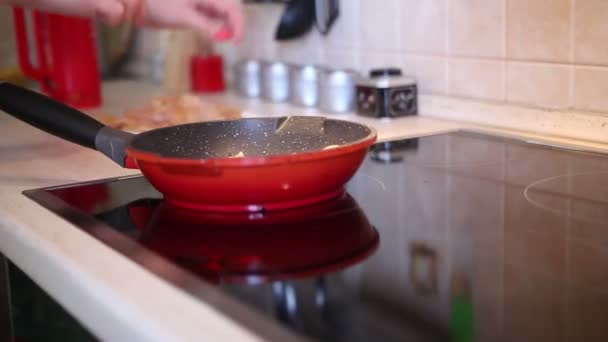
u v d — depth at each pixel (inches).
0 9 66.3
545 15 37.7
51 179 31.9
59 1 35.2
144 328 16.5
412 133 40.4
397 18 47.2
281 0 55.0
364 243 22.1
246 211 25.5
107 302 18.2
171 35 63.5
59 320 24.4
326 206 26.3
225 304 17.2
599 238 22.0
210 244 22.3
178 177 24.5
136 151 25.0
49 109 29.6
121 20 36.7
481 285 18.2
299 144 30.7
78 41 54.1
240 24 36.4
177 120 43.2
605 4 34.7
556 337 15.1
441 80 44.8
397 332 15.3
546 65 38.1
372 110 45.3
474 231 23.1
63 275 21.0
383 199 27.4
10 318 29.0
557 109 37.9
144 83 70.5
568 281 18.4
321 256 21.0
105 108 54.7
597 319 15.9
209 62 62.3
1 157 36.8
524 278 18.7
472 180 30.0
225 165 23.6
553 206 25.7
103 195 28.7
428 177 30.7
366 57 50.6
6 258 28.0
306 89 51.1
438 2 43.9
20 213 26.4
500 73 40.8
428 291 17.9
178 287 18.4
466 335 15.2
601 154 33.5
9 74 63.2
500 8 40.0
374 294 17.7
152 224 24.5
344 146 24.9
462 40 42.8
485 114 41.8
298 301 17.3
